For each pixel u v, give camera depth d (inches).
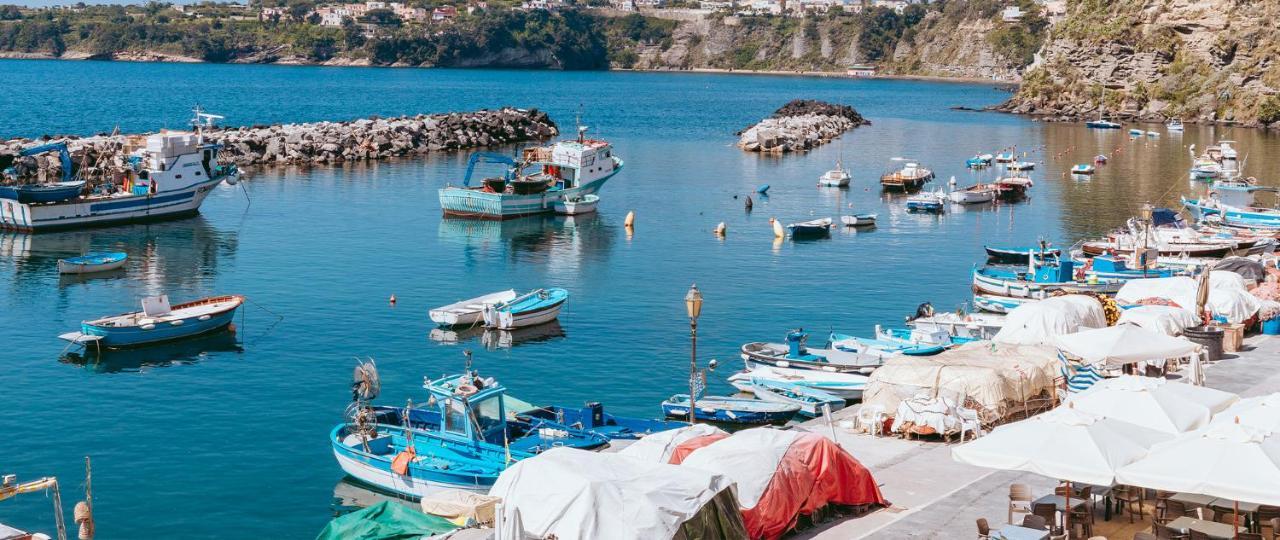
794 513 1005.8
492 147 6569.9
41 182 4296.3
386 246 3245.6
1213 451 862.5
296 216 3784.5
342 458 1408.7
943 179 5128.0
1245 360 1640.0
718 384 1883.6
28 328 2283.5
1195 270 2443.4
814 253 3206.2
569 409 1535.4
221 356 2063.2
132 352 2089.1
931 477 1164.5
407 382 1904.5
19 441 1592.0
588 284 2736.2
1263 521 980.6
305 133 5556.1
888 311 2482.8
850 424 1370.6
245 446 1578.5
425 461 1357.0
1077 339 1424.7
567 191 3944.4
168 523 1314.0
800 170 5398.6
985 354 1466.5
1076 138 7253.9
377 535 1118.4
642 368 1990.7
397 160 5600.4
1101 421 940.6
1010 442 925.8
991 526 1003.3
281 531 1295.5
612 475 904.3
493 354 2082.9
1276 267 2475.4
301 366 1996.8
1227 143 5536.4
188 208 3754.9
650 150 6333.7
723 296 2605.8
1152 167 5561.0
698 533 896.3
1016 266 2682.1
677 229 3627.0
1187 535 914.1
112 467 1491.1
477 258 3080.7
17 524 1302.9
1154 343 1400.1
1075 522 977.5
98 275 2837.1
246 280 2755.9
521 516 882.8
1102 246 2994.6
